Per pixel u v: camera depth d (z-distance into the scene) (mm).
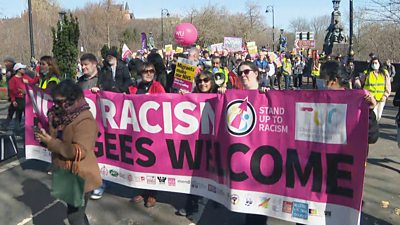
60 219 5328
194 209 5367
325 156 3977
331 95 3906
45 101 6418
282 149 4211
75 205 3846
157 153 5203
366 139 3744
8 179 6883
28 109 6723
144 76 5750
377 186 6465
